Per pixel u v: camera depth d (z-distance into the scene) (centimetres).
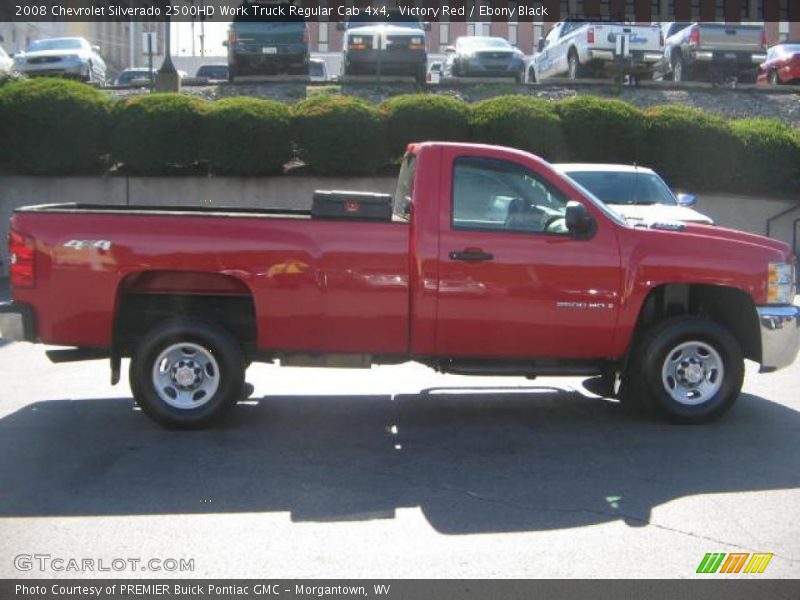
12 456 609
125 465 591
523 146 1662
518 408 752
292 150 1698
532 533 484
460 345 663
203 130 1683
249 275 649
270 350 664
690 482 565
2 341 1044
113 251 646
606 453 624
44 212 650
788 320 681
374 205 657
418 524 495
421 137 1672
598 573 437
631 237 667
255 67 2256
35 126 1667
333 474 577
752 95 2275
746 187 1736
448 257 650
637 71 2308
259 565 443
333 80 2291
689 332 682
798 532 488
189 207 764
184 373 667
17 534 479
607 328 665
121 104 1694
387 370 897
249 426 688
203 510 513
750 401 775
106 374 875
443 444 646
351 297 654
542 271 655
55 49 2628
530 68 2795
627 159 1688
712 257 673
